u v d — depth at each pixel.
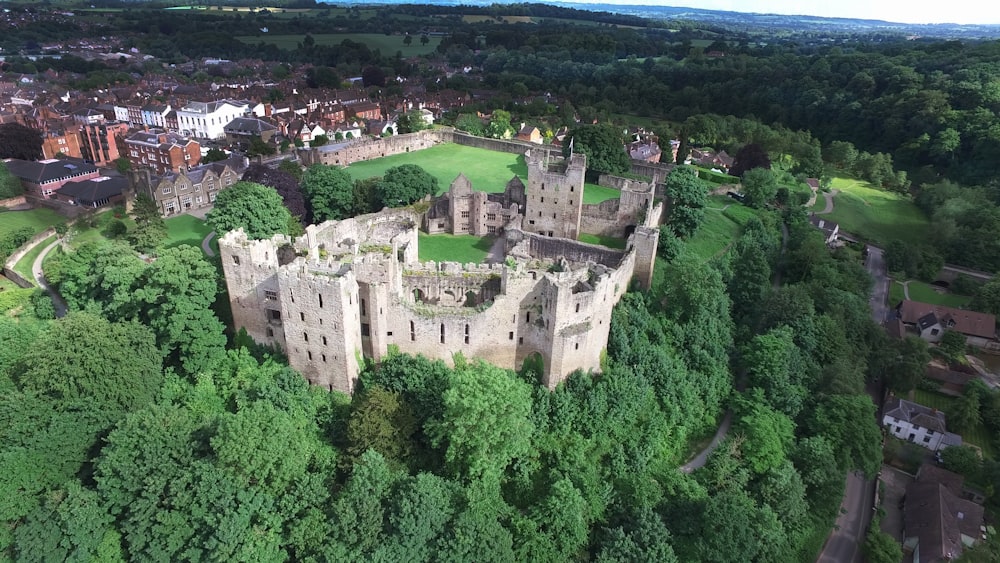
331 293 88.19
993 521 107.88
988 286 163.75
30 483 76.50
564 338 95.06
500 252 141.00
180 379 98.75
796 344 127.25
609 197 181.88
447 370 97.00
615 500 92.38
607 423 99.69
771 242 171.75
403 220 140.38
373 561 71.12
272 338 103.12
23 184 190.25
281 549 74.75
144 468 75.88
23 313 119.88
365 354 100.00
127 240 143.62
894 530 107.38
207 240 150.62
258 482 77.25
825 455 104.94
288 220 136.25
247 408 81.94
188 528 73.56
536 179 144.25
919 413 124.19
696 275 124.00
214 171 182.00
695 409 111.44
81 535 72.69
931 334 154.25
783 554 95.31
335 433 91.38
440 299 106.19
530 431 90.06
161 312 97.81
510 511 84.69
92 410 84.75
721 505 88.06
